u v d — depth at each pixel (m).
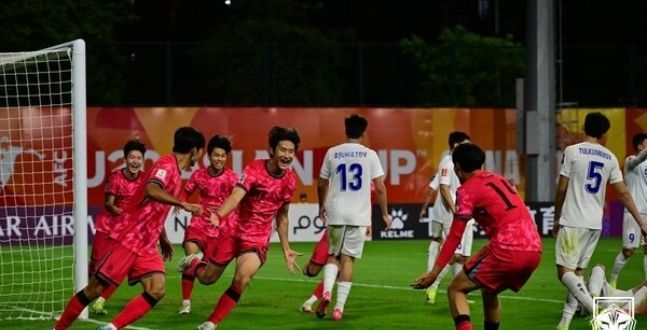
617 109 55.69
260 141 51.91
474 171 19.05
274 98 55.44
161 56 54.59
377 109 53.19
